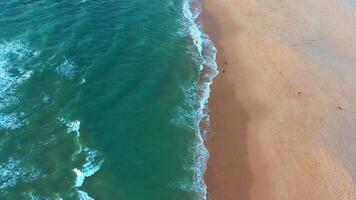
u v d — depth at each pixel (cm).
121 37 5019
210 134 4062
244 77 4769
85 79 4394
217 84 4662
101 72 4500
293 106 4369
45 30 4969
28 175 3538
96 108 4119
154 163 3716
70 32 4984
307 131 4078
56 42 4822
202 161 3791
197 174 3672
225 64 4956
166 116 4150
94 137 3866
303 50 5134
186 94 4459
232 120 4225
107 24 5216
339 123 4162
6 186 3447
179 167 3709
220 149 3919
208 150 3900
